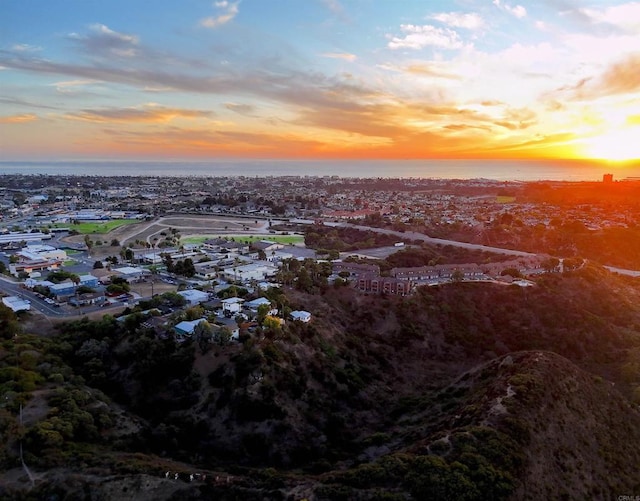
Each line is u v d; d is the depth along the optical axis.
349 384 151.50
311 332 165.50
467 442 103.00
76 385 135.50
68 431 110.12
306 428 129.75
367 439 127.44
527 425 109.06
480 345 192.12
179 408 133.00
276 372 139.00
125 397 139.38
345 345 172.50
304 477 101.69
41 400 122.06
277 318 159.25
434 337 192.00
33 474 97.56
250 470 109.12
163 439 121.19
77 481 95.94
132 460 104.50
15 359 138.75
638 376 173.62
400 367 174.62
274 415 128.62
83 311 196.88
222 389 134.00
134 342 154.75
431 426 122.62
